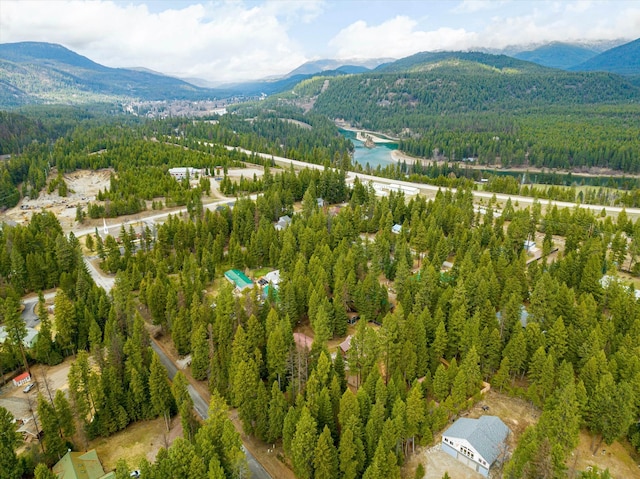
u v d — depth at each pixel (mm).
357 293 100750
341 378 76312
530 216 153125
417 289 99875
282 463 66562
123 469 52500
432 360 81125
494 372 83125
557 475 55312
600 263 111125
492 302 96750
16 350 88250
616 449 67625
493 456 62281
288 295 97000
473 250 118500
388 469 58031
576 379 78375
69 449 67062
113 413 72625
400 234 139375
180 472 55750
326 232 137625
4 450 59688
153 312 101562
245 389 69812
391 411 66938
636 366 71250
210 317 92812
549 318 87375
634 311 87812
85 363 74250
